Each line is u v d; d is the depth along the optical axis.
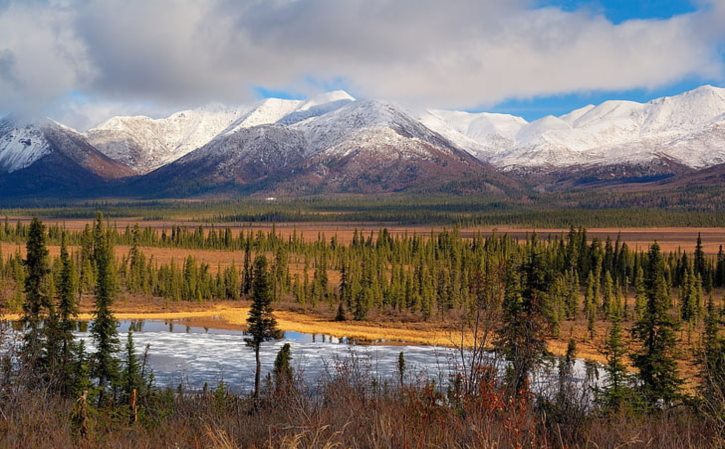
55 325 36.53
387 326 96.56
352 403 10.01
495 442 7.88
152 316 105.88
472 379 10.00
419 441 8.27
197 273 127.00
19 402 11.81
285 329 94.38
